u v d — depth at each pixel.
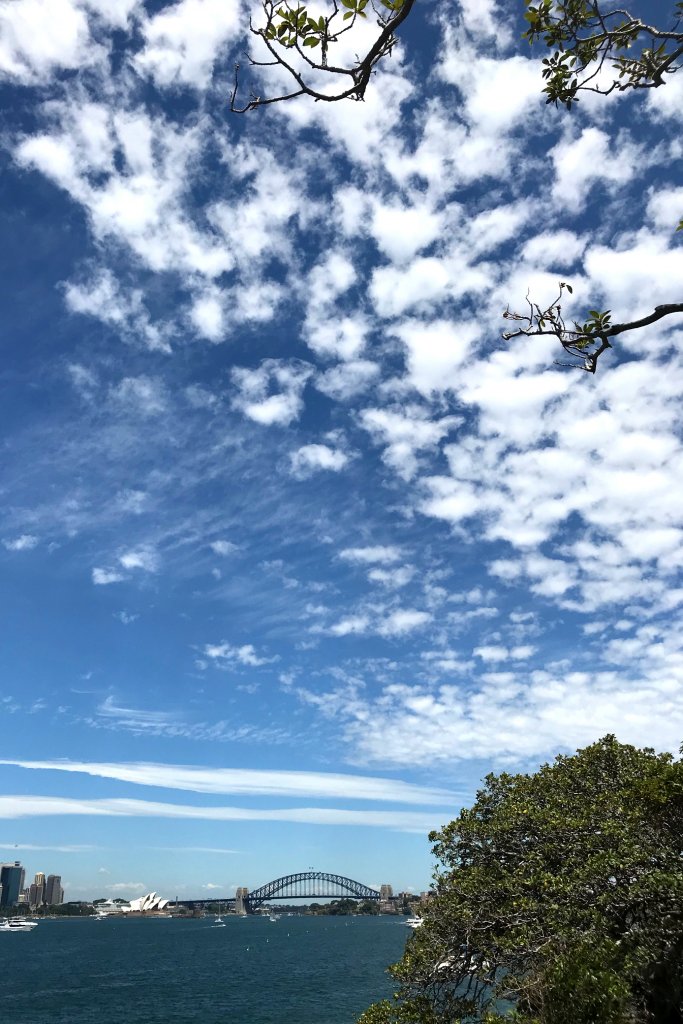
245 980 101.31
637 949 16.48
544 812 21.67
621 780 22.84
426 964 19.66
